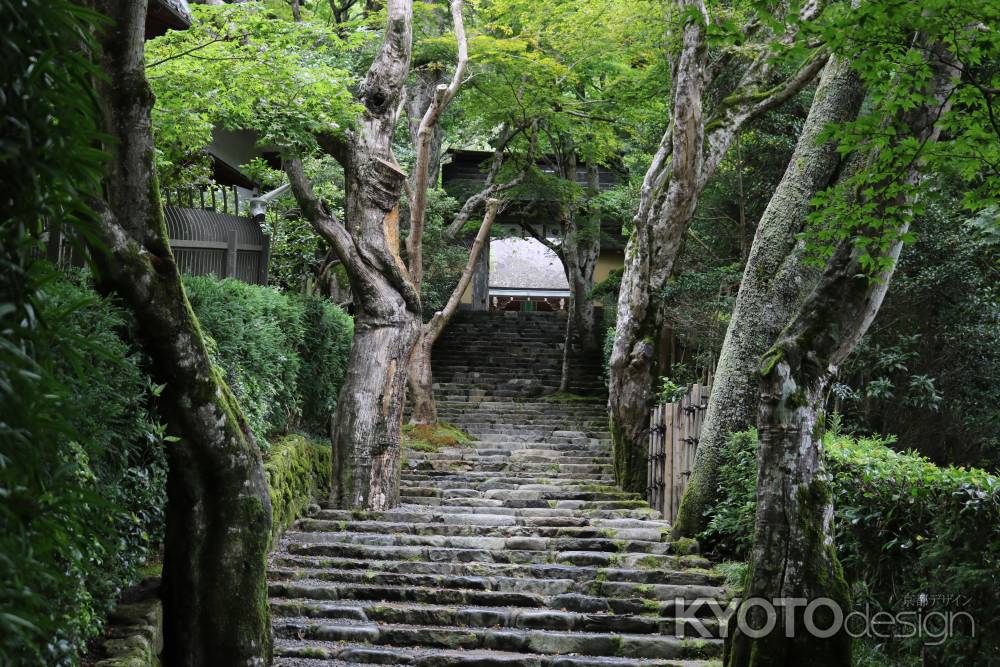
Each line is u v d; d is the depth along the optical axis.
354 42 9.42
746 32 11.80
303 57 9.72
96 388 4.63
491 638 7.04
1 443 2.09
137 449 5.49
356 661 6.61
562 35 15.34
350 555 8.88
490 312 24.16
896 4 5.18
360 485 10.82
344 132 11.12
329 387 11.96
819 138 6.06
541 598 7.80
